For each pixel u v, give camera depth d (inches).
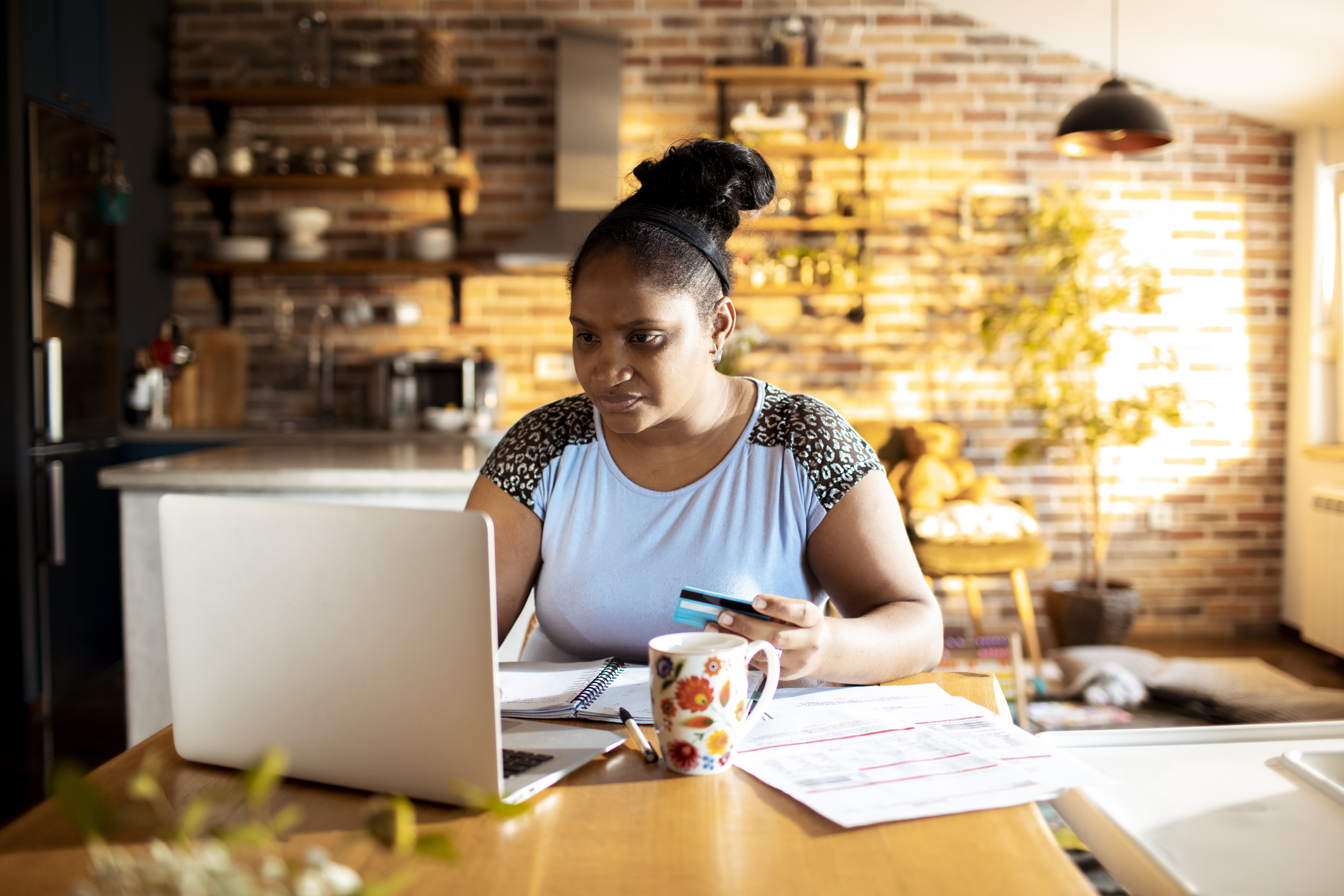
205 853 14.5
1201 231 176.6
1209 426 176.9
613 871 25.9
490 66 181.8
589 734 35.4
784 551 46.8
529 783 30.7
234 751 32.8
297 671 31.2
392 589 29.4
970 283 179.9
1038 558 150.3
